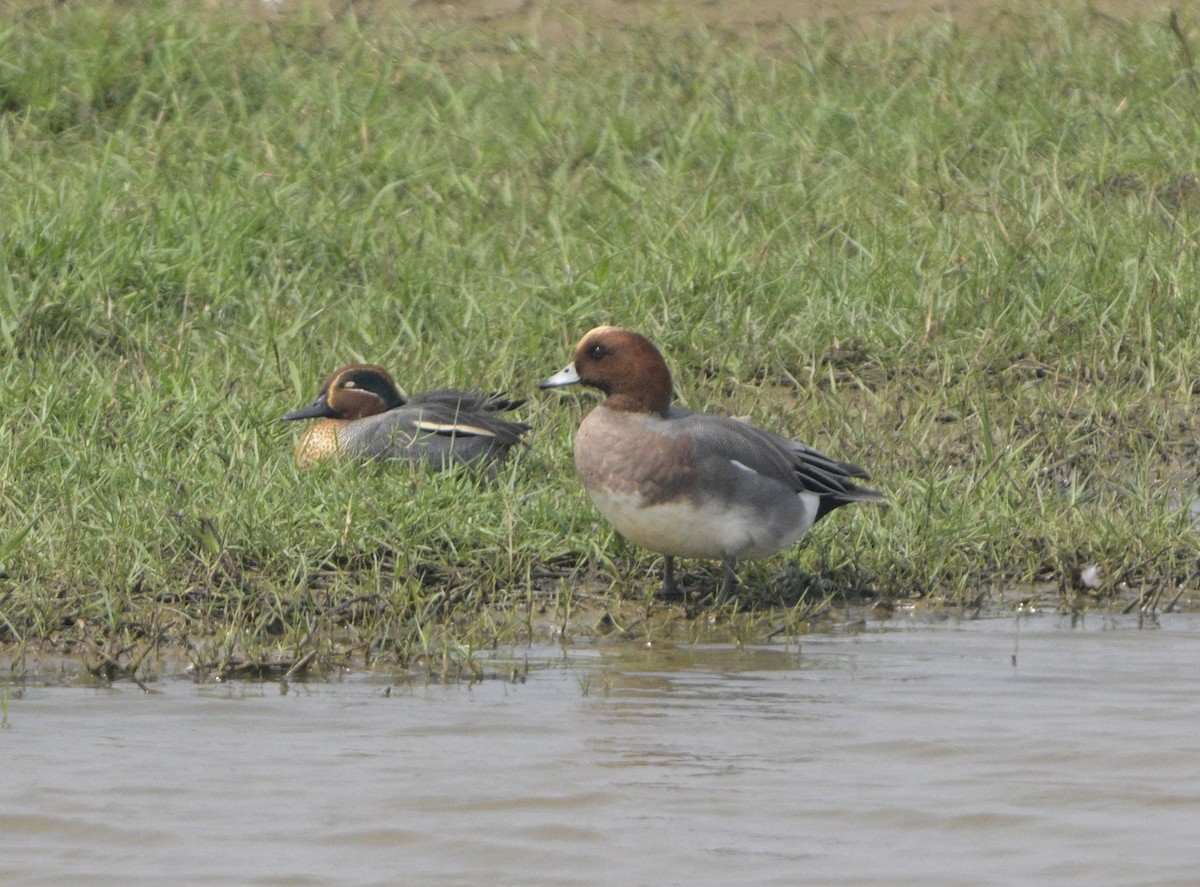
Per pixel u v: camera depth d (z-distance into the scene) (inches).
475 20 872.9
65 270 564.1
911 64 805.9
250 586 403.5
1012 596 436.8
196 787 299.7
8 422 469.4
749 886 262.2
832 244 629.6
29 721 335.0
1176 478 505.7
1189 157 700.0
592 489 412.5
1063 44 816.9
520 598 419.2
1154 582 439.2
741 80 787.4
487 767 309.4
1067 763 312.5
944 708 343.9
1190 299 597.6
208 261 594.6
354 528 428.5
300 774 306.0
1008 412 535.8
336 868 268.8
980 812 290.7
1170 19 788.0
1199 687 358.6
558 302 596.4
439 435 475.5
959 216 653.3
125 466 445.7
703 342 574.9
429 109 749.9
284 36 818.8
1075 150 716.7
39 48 749.9
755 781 303.9
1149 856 273.1
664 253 610.9
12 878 264.8
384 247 618.8
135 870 268.1
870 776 305.9
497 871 268.1
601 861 271.1
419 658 378.6
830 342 579.2
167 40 750.5
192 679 365.1
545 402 531.8
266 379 529.0
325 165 677.3
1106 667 374.3
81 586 394.9
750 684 361.4
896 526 451.2
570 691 356.5
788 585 428.1
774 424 521.7
